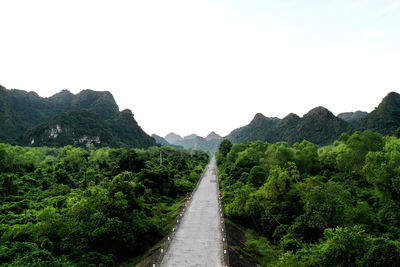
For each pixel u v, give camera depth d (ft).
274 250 80.59
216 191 163.63
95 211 80.79
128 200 94.43
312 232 74.08
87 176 197.47
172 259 68.64
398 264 46.52
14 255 57.57
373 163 117.08
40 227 73.15
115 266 71.51
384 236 67.10
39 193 157.38
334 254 51.16
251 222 104.32
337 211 71.82
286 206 90.89
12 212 114.73
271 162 158.20
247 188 112.47
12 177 169.58
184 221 101.30
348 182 140.77
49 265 56.29
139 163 188.85
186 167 253.03
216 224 97.19
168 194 154.92
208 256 70.03
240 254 74.69
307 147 187.11
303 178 131.54
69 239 72.28
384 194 96.58
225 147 363.56
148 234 87.10
